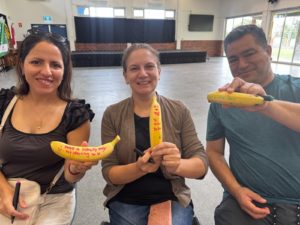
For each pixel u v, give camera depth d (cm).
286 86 111
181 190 115
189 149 115
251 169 112
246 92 86
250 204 104
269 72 112
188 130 118
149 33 1312
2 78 692
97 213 168
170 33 1360
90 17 1184
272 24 1141
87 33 1205
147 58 109
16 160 108
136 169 97
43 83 107
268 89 113
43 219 108
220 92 87
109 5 1198
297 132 103
